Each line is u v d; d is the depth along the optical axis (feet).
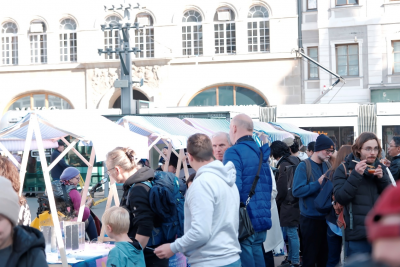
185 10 100.12
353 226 16.81
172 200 14.75
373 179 16.87
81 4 101.91
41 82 102.83
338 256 20.42
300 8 96.07
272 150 27.63
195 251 12.41
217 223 12.32
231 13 99.14
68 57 103.14
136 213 14.44
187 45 100.01
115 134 18.84
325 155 21.35
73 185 23.29
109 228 14.17
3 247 7.93
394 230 3.34
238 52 98.43
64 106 102.83
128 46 75.51
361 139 17.07
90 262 15.80
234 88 98.43
